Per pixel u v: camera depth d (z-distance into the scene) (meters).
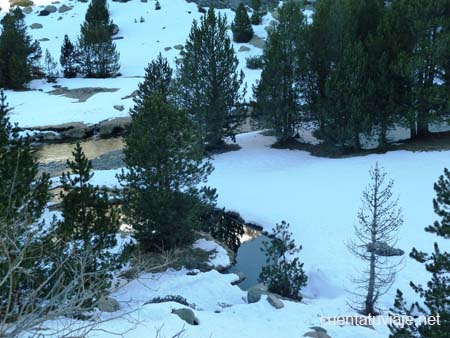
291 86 34.09
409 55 31.09
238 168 31.81
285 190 27.39
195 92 33.53
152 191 19.45
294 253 20.91
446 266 10.62
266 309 16.03
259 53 59.97
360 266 18.98
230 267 20.58
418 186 25.28
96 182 29.64
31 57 55.75
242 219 25.02
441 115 30.27
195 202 20.66
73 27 72.00
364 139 34.78
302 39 33.75
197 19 71.94
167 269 19.36
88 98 49.16
